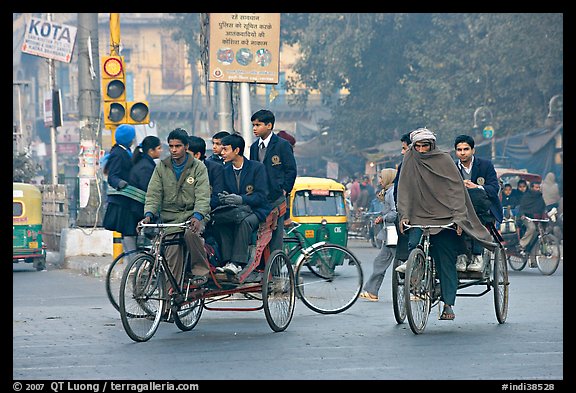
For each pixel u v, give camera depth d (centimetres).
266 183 2330
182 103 16088
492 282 2319
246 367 1734
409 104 9512
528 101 8631
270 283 2267
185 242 2172
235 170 2330
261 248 2261
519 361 1788
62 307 2862
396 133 10075
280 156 2461
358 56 9594
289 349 1952
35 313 2678
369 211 6862
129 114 3581
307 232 4322
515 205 4481
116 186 2866
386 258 2973
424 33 9775
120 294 2033
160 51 16688
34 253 4597
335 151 10950
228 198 2242
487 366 1733
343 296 2672
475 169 2425
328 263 2661
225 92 4834
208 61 3956
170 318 2198
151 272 2108
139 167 2880
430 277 2241
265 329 2302
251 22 3784
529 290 3312
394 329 2272
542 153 7981
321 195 4384
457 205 2222
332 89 10250
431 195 2244
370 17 9612
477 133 8669
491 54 8675
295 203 4338
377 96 9994
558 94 8288
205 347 1991
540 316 2519
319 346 1991
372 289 3000
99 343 2067
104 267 4141
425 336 2136
